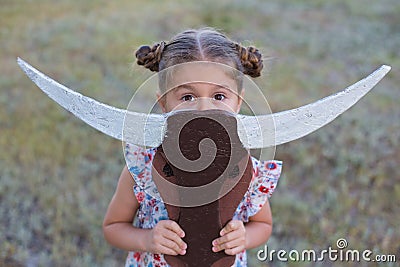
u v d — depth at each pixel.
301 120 1.73
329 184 4.70
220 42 1.87
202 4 11.63
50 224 3.99
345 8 12.42
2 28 9.17
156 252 1.75
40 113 5.96
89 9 10.76
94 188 4.43
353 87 1.74
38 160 4.93
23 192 4.41
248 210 2.00
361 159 5.10
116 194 2.07
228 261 1.62
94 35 9.04
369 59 8.97
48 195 4.30
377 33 10.62
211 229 1.57
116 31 9.29
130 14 10.56
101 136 5.50
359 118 6.20
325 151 5.29
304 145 5.42
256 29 10.38
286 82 7.68
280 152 5.25
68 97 1.70
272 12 11.62
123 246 1.99
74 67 7.59
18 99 6.28
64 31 9.12
